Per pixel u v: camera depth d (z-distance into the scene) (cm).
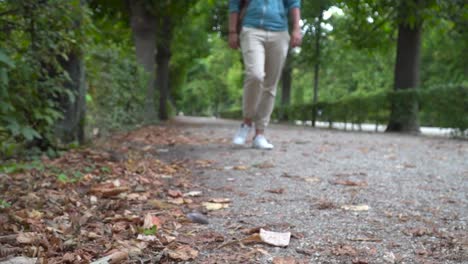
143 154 502
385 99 1304
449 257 178
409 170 410
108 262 162
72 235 193
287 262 170
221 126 1272
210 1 1454
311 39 1573
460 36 1504
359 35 1347
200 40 2103
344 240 200
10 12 310
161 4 1186
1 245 174
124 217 224
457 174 389
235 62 4016
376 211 255
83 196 280
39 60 361
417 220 236
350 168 418
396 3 623
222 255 178
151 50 1237
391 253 182
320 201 280
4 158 399
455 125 1000
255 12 500
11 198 262
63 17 338
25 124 364
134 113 1012
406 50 1323
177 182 342
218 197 292
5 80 267
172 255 172
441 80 2633
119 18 1328
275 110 2470
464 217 242
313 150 572
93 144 549
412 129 1237
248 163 445
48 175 340
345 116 1512
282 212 252
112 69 773
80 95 503
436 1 660
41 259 159
